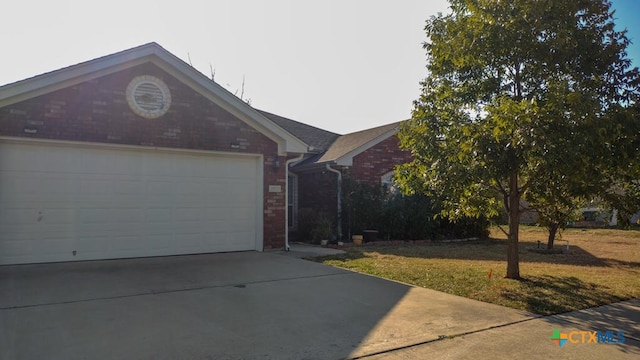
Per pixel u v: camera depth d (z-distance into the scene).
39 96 9.07
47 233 9.30
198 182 11.04
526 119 6.00
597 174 6.70
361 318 5.71
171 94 10.53
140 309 5.91
